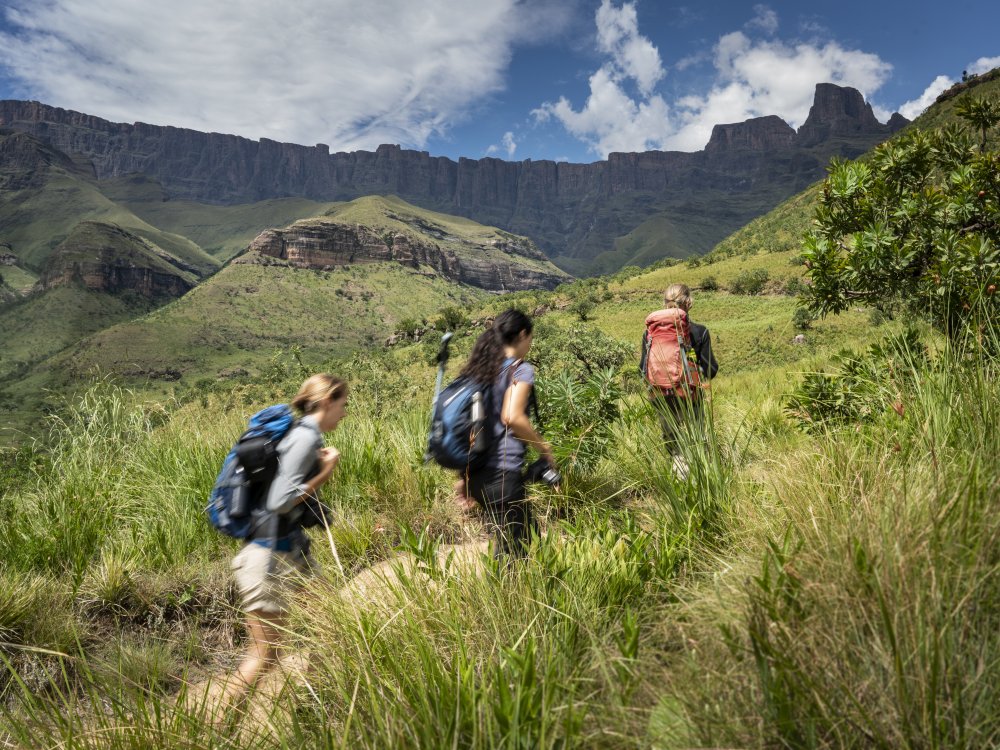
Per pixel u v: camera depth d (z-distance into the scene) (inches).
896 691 49.1
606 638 70.9
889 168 198.1
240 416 210.1
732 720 52.8
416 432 215.0
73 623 112.5
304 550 110.9
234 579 133.6
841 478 87.6
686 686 57.6
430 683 66.7
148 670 99.6
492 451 114.1
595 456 151.2
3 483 161.2
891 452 92.2
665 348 159.9
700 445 115.9
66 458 174.1
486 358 116.8
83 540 145.9
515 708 57.6
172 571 136.6
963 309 131.0
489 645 77.8
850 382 151.3
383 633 78.9
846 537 66.9
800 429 154.7
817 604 59.4
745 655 56.9
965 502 62.7
